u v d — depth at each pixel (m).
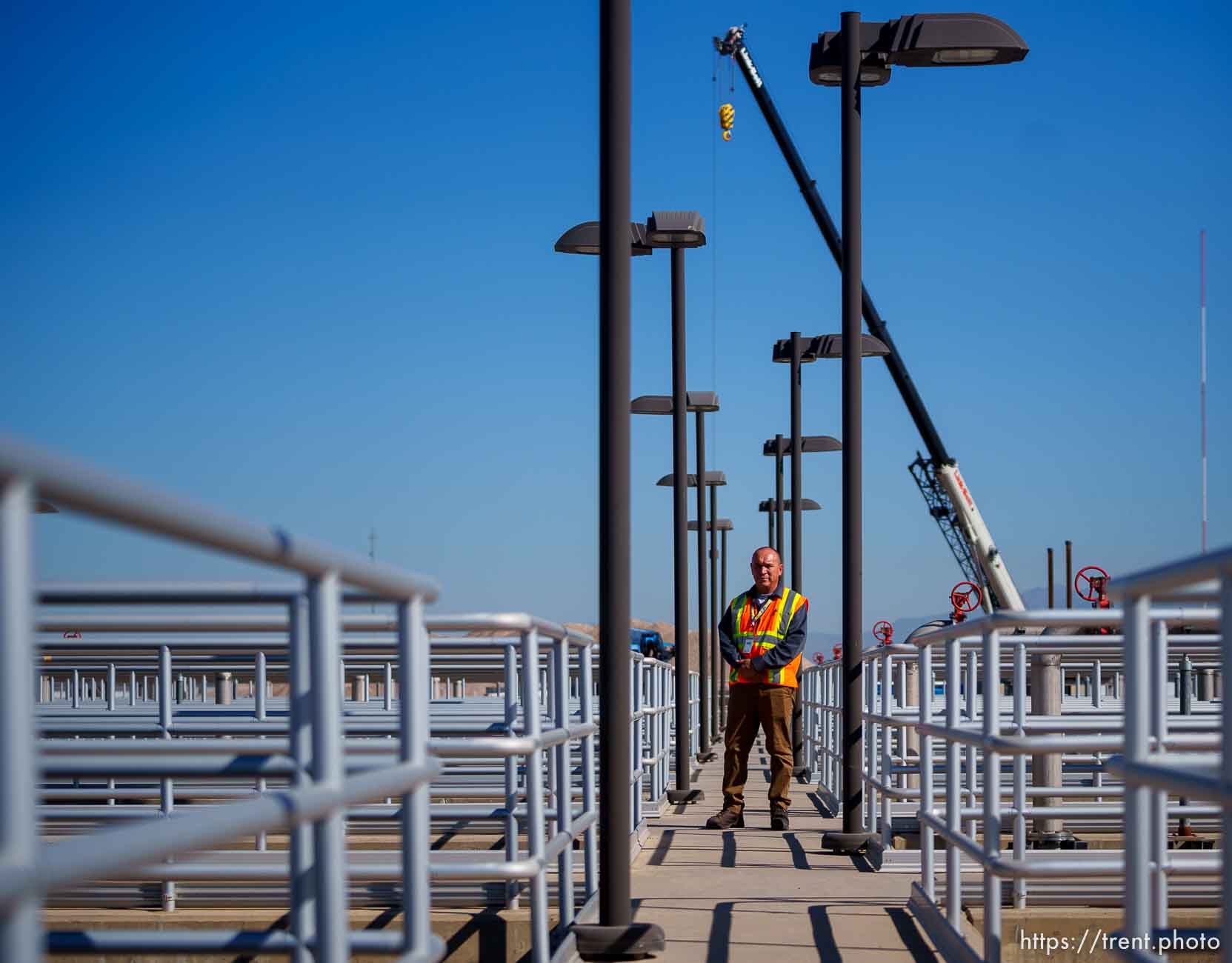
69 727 7.39
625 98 6.23
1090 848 9.37
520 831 9.33
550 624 5.92
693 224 14.81
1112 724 7.18
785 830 11.43
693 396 23.45
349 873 5.43
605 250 6.22
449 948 6.95
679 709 14.99
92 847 1.71
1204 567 2.52
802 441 22.33
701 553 26.23
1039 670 9.26
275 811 2.36
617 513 6.20
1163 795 4.82
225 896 7.21
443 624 5.40
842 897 7.80
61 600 3.83
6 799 1.52
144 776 3.75
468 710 10.28
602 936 6.10
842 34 10.21
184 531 1.95
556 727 6.54
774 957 6.13
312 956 3.48
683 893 7.96
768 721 11.45
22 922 1.54
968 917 7.18
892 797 8.93
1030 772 10.64
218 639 7.45
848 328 10.07
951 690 5.85
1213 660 14.25
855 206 10.13
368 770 3.18
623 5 6.24
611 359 6.20
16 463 1.46
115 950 3.51
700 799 14.91
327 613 2.72
